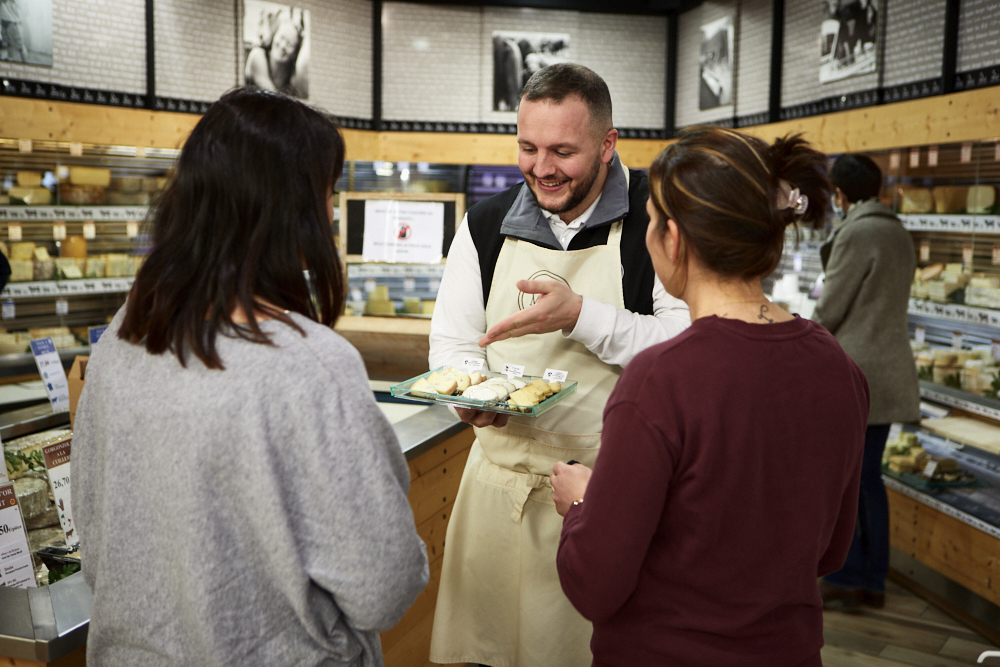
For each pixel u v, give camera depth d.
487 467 1.81
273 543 0.88
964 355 3.42
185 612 0.89
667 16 6.00
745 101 5.29
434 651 1.88
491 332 1.57
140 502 0.91
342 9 5.53
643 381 1.00
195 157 0.95
